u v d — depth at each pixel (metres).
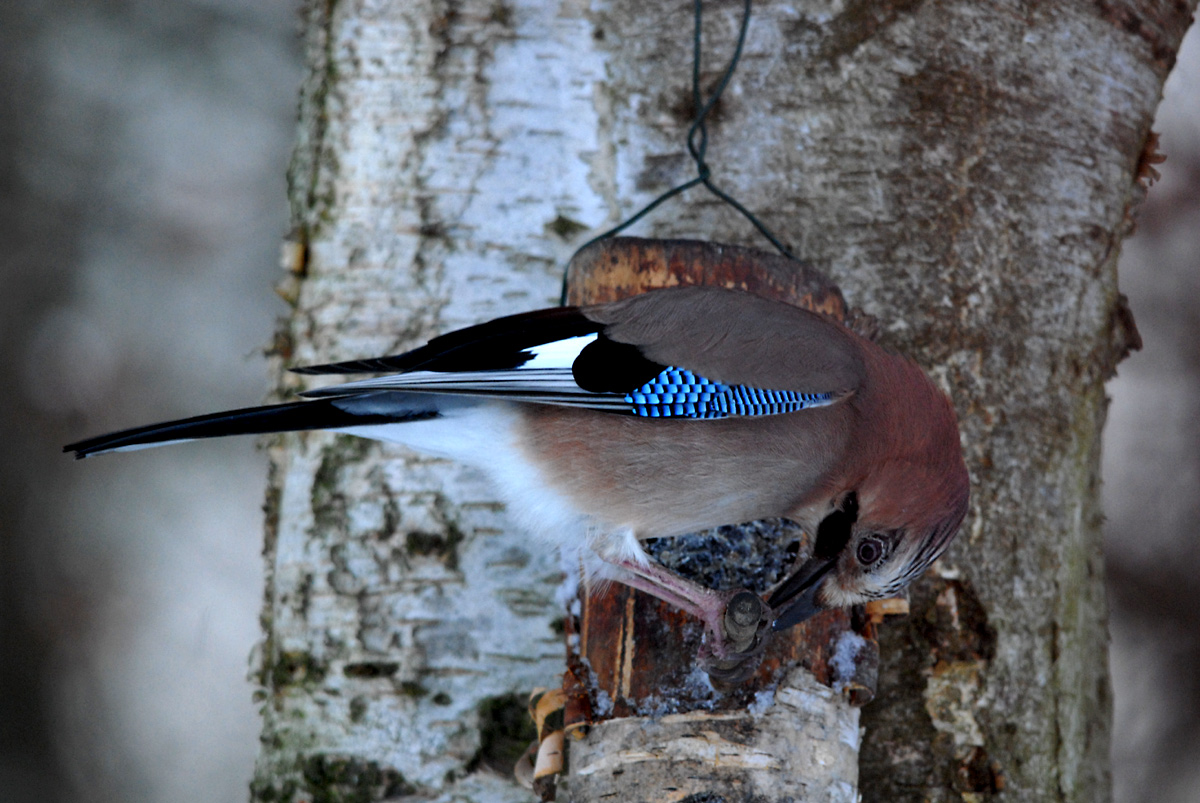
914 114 8.36
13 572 15.22
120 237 16.12
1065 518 8.34
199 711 15.27
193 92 16.41
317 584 8.31
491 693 7.99
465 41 8.77
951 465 6.96
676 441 6.95
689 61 8.51
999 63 8.55
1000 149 8.47
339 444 8.47
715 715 6.50
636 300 7.20
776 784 6.42
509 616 8.08
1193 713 13.52
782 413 6.92
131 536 15.59
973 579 7.89
